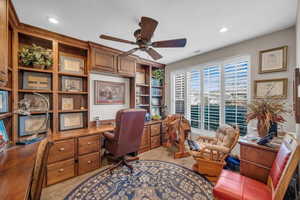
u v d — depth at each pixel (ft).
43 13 5.99
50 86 8.13
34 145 5.67
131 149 8.41
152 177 7.54
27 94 7.60
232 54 9.73
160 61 13.80
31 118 7.53
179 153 10.12
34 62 7.25
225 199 4.45
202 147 8.08
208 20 6.65
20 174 3.22
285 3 5.50
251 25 7.17
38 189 3.27
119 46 9.84
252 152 5.94
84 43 9.04
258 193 4.40
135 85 12.26
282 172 4.18
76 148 7.63
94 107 10.57
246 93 9.24
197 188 6.63
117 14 6.12
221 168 7.13
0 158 4.21
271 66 8.05
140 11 5.92
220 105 10.64
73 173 7.51
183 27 7.28
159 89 15.08
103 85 11.01
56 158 6.97
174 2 5.37
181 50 10.77
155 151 11.50
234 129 7.93
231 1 5.36
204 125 11.79
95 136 8.36
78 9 5.74
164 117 14.35
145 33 5.63
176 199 5.92
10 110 6.50
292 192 5.21
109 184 6.93
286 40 7.55
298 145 3.90
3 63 4.31
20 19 6.44
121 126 7.50
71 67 8.96
